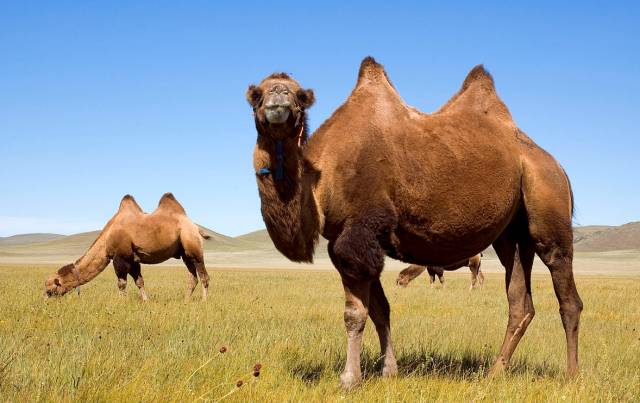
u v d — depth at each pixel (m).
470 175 6.79
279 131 5.79
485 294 21.44
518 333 7.35
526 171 7.41
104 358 6.43
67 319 10.84
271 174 5.93
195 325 9.57
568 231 7.45
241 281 28.08
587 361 8.07
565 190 7.56
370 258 6.14
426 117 7.04
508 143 7.38
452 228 6.78
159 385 5.54
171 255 18.14
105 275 34.31
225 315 12.04
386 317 7.00
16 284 21.98
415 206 6.56
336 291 21.11
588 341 9.96
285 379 6.32
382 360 7.18
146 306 13.64
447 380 6.27
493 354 8.24
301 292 20.38
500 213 7.11
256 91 5.87
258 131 6.02
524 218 7.55
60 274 17.14
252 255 117.31
